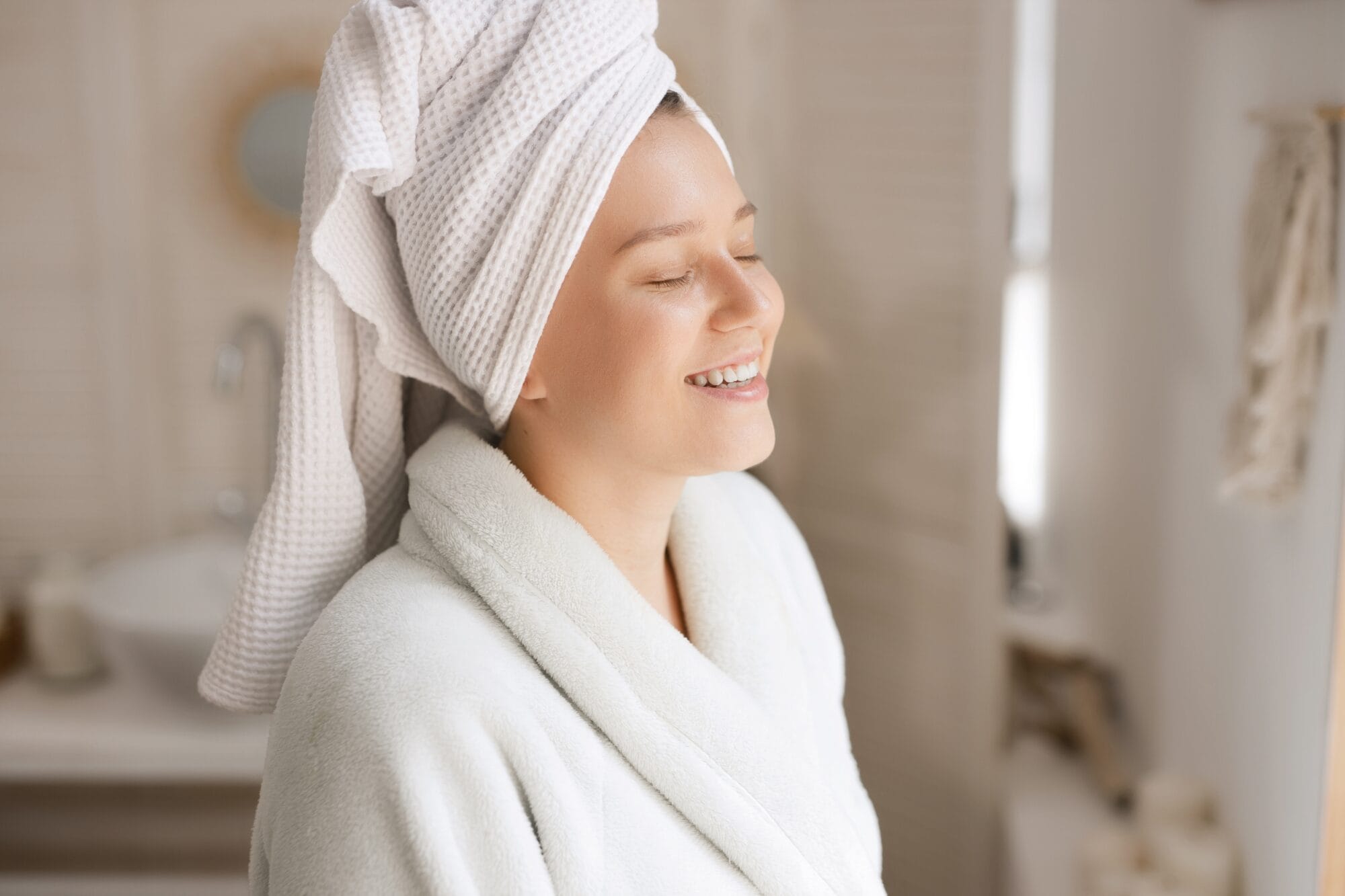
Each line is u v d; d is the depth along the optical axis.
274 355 2.13
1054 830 1.94
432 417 0.84
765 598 0.82
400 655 0.63
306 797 0.62
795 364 2.21
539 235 0.68
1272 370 1.39
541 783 0.64
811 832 0.71
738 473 0.98
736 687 0.73
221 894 2.29
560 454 0.75
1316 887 1.42
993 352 1.87
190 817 2.31
